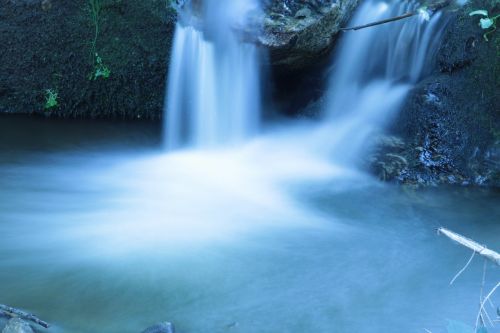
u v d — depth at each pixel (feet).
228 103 20.25
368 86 20.40
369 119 19.69
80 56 20.98
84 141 20.54
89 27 20.53
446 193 16.62
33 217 14.38
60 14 20.38
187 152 20.22
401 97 19.13
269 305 10.64
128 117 22.26
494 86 17.46
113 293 10.90
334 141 19.71
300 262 12.41
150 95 21.93
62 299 10.63
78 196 15.94
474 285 11.51
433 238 13.78
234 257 12.56
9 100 21.85
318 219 14.89
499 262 7.13
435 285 11.51
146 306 10.50
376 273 12.01
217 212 15.19
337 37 19.35
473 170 17.31
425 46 19.29
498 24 17.47
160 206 15.44
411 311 10.48
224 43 19.31
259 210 15.35
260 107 20.93
